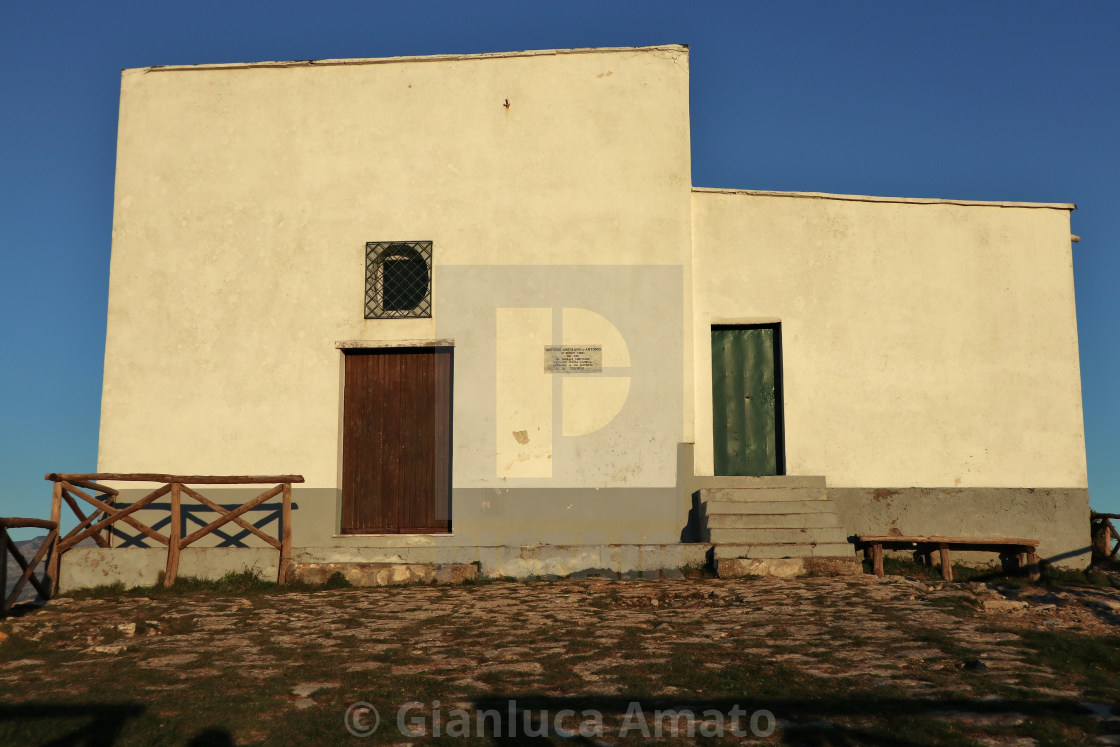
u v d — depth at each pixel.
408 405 11.78
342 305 11.77
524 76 11.99
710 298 11.95
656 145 11.80
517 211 11.80
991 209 12.11
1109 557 11.99
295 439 11.57
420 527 11.57
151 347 11.80
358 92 12.12
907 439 11.74
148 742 5.18
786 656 6.57
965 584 9.85
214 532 11.43
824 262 12.00
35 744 5.18
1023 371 11.86
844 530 10.60
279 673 6.39
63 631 7.90
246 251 11.93
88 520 10.47
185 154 12.12
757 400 11.98
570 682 6.02
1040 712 5.28
